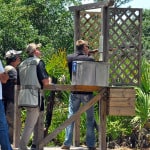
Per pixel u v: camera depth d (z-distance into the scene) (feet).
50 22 183.42
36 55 63.57
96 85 62.59
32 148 64.23
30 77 62.03
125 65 73.26
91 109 66.64
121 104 64.13
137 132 81.05
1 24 155.53
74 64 62.59
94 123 67.72
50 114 71.87
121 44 72.74
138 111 79.92
